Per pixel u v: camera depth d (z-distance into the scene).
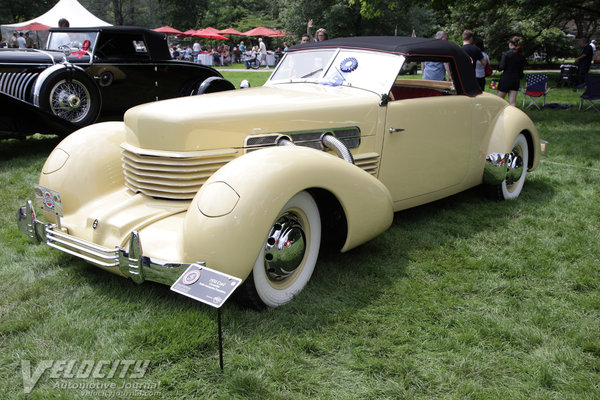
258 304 2.59
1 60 6.58
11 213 4.26
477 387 2.08
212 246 2.28
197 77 8.72
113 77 7.49
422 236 3.82
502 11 23.56
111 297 2.80
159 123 2.79
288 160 2.51
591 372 2.22
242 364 2.22
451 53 3.99
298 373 2.17
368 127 3.43
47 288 2.91
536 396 2.04
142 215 2.72
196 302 2.73
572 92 15.05
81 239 2.82
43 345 2.36
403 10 12.63
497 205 4.61
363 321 2.59
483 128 4.36
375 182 2.96
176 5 58.88
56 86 6.50
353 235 2.89
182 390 2.07
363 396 2.04
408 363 2.24
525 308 2.77
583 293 2.97
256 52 30.44
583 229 3.99
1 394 2.04
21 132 6.30
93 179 3.12
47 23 16.23
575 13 22.34
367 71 3.67
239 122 2.89
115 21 60.38
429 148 3.85
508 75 9.50
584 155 6.52
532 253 3.52
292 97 3.28
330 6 34.59
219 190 2.35
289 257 2.66
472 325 2.57
